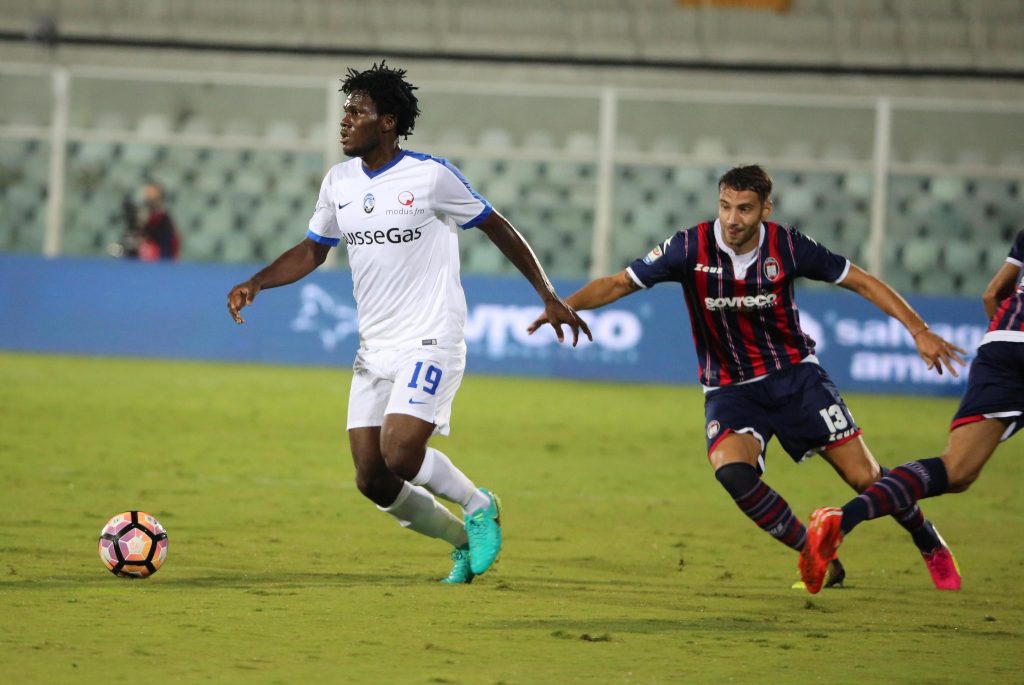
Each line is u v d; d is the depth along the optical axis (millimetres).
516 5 90312
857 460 22156
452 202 21875
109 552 21391
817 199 85625
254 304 73688
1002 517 33844
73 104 86875
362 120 21578
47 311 74312
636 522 30797
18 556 23281
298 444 43438
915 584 23922
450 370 21938
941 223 84062
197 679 15086
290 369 70625
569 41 88062
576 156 81938
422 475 21547
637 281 22453
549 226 87188
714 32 88438
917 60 85938
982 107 76875
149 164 87250
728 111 86312
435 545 26500
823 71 86375
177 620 18359
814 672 16344
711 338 22375
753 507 21016
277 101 87750
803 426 22141
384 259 21891
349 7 90250
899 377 70250
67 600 19516
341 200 22047
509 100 87688
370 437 22172
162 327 73875
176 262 74125
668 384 71312
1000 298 23500
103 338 74000
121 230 86125
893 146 85062
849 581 24000
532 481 37375
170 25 89375
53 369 64938
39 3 90312
